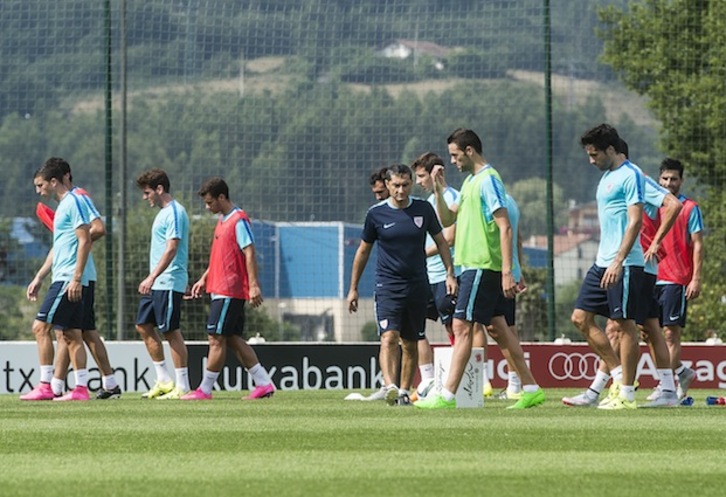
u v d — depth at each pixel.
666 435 27.30
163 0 70.38
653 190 38.34
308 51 73.12
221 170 73.44
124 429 29.50
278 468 21.09
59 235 46.03
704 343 61.81
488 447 24.69
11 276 79.94
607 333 44.09
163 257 47.44
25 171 96.44
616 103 90.56
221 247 47.56
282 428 29.48
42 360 46.59
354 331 75.12
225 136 73.38
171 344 48.53
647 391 57.62
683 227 45.28
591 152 37.75
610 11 83.56
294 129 72.94
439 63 76.38
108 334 62.44
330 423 31.14
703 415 34.28
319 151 73.19
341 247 72.44
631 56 84.19
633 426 29.77
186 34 71.06
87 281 46.66
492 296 37.78
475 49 75.81
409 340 42.06
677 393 45.28
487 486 18.80
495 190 37.25
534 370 61.44
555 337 63.44
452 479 19.58
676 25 77.94
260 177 72.50
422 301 41.47
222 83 73.38
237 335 48.31
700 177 77.00
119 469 21.06
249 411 37.41
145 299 48.50
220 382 59.56
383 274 41.28
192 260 69.94
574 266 69.50
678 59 78.38
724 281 81.62
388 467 21.19
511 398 47.78
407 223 41.06
